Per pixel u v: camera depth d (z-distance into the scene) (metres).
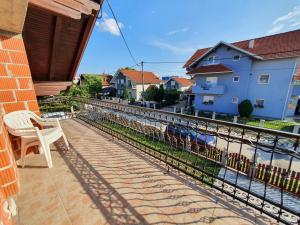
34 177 2.16
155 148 2.89
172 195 1.91
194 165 2.36
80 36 3.63
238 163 1.94
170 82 30.86
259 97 14.84
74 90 20.34
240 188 1.85
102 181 2.13
